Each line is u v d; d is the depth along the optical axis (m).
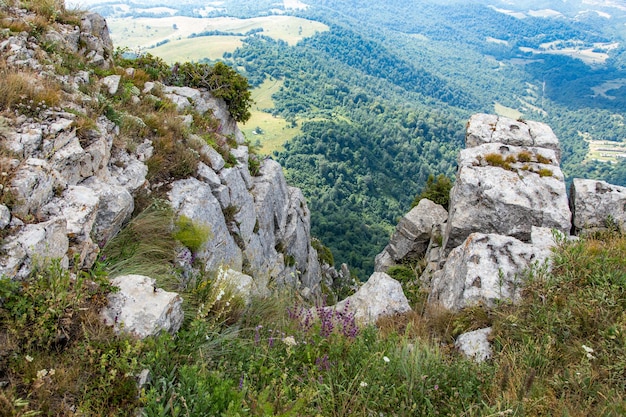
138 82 13.52
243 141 18.30
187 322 5.38
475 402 4.48
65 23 12.95
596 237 10.05
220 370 4.37
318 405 4.12
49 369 3.63
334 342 5.15
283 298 7.43
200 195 9.31
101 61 12.98
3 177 4.83
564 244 7.83
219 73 17.81
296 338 5.43
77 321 4.14
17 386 3.45
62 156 6.06
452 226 12.05
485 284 7.43
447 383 4.66
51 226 4.64
